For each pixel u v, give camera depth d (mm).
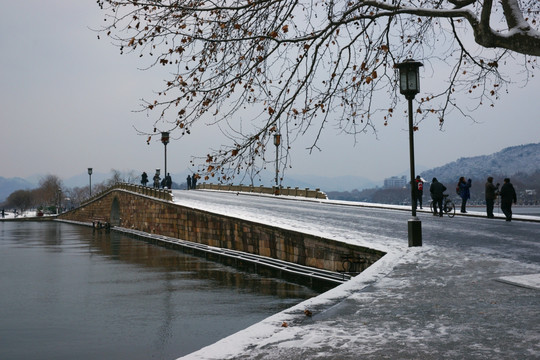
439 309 8305
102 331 20094
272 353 6156
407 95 17672
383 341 6574
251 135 10422
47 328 20938
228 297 24969
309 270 22547
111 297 26984
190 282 29672
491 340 6531
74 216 120125
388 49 11703
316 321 7699
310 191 56500
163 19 9719
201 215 40750
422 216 32938
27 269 39531
